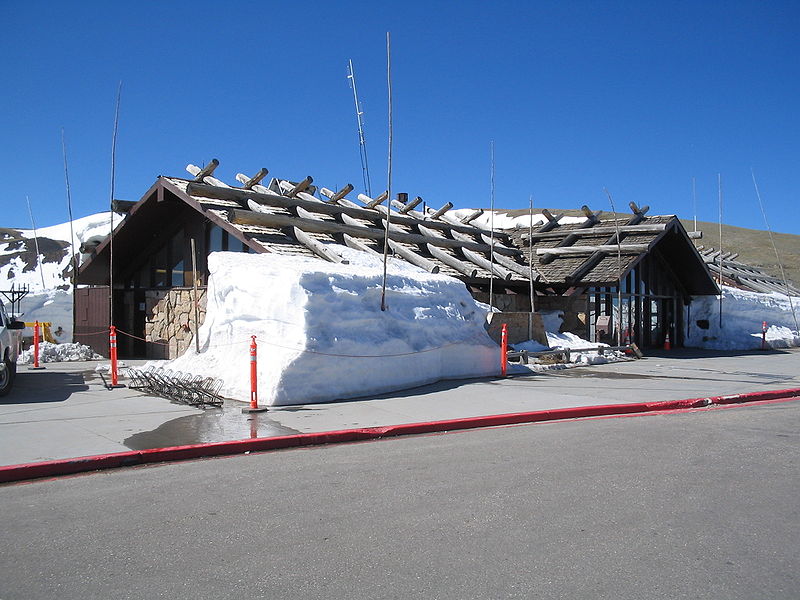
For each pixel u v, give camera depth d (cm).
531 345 1677
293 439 789
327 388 1070
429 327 1277
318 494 579
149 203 1809
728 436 833
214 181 1762
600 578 403
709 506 543
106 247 1977
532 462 693
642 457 714
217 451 745
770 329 2594
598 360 1745
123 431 822
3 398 1102
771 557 438
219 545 457
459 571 412
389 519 510
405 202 2588
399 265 1616
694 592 385
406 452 748
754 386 1290
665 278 2473
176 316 1867
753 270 3391
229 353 1170
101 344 2039
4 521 510
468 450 755
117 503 555
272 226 1648
